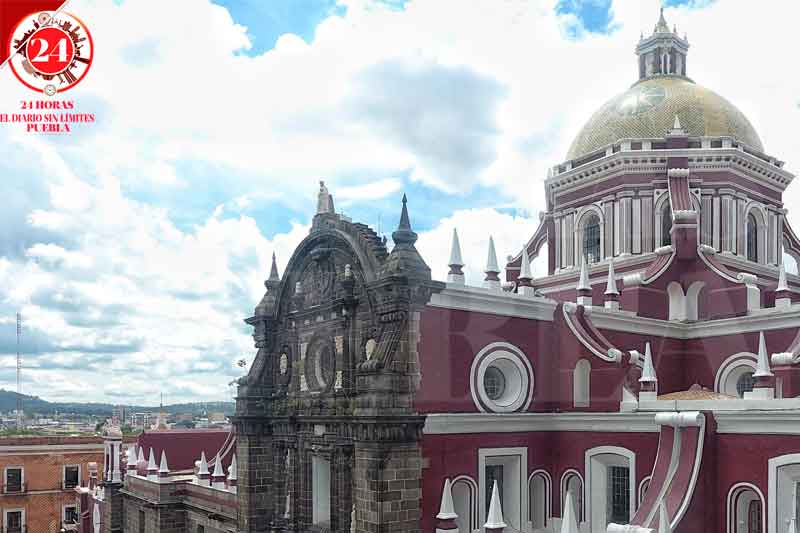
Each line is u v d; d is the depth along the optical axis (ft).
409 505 86.53
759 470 80.53
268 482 122.72
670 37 149.07
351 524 93.97
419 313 89.76
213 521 144.87
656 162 132.26
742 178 132.57
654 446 89.71
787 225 142.72
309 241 114.21
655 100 140.67
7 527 220.02
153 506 159.53
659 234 130.82
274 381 124.67
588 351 99.81
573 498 96.73
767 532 78.84
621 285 127.75
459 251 93.97
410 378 87.86
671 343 116.47
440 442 89.40
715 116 136.98
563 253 142.72
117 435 191.11
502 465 95.55
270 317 125.18
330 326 107.96
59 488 230.48
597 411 98.63
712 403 87.25
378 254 96.58
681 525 80.28
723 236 128.67
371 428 86.58
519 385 98.02
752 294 112.06
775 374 95.86
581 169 139.23
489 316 95.76
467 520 90.12
